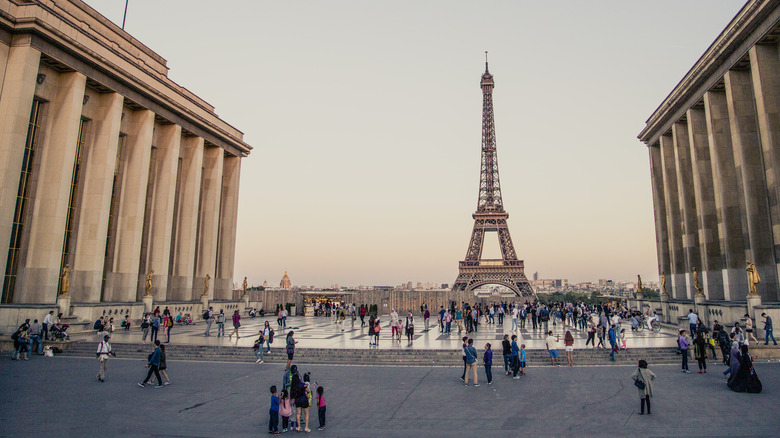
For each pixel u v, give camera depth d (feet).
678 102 224.12
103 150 194.18
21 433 61.62
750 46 165.48
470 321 192.34
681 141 234.79
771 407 77.77
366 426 68.95
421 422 70.95
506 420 71.82
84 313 172.04
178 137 240.12
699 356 111.45
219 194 277.23
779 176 153.58
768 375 103.45
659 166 274.36
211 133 268.41
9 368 111.24
